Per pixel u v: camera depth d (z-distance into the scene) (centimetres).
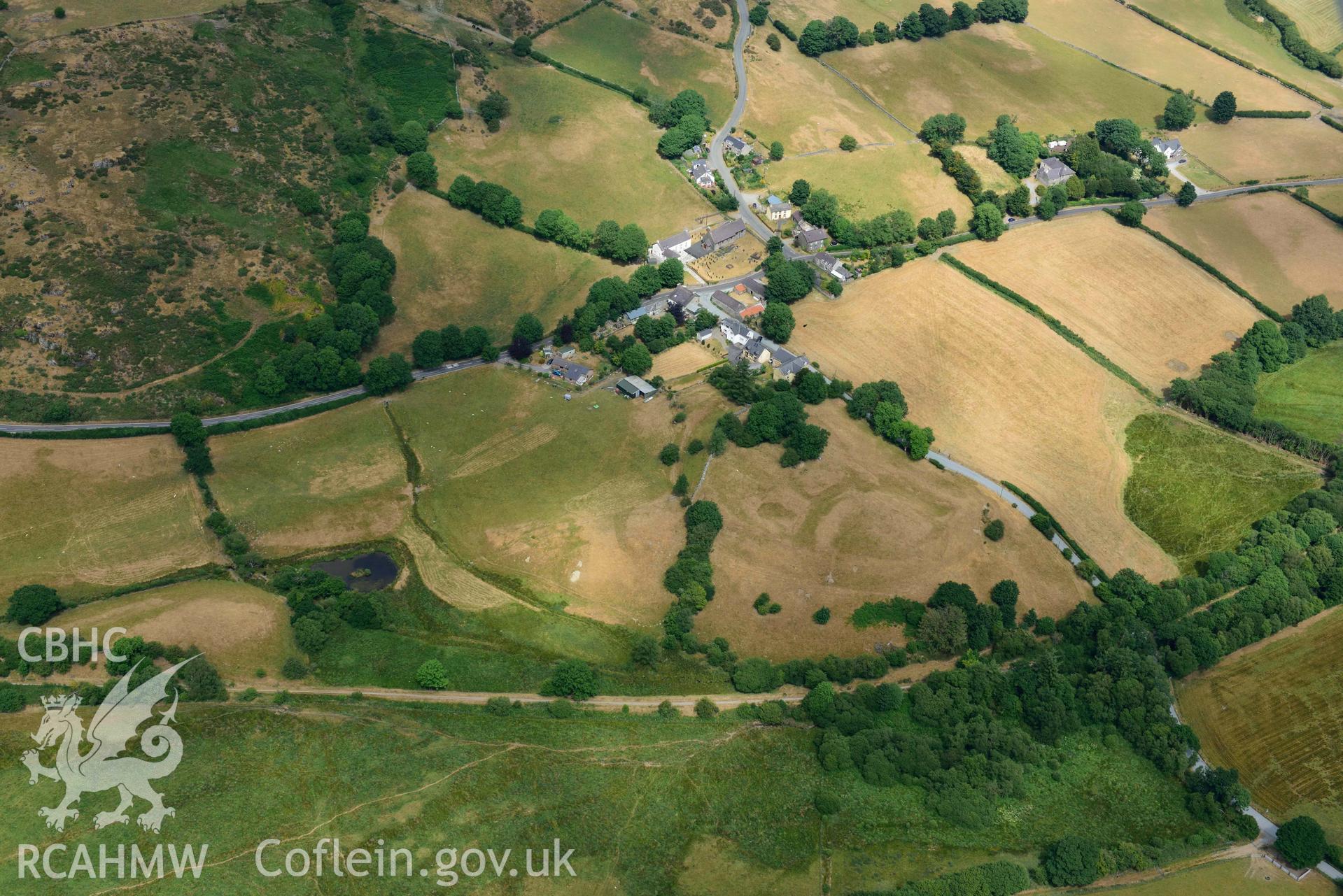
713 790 16938
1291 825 16888
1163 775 18200
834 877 15812
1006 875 15838
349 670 18812
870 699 18862
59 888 14450
